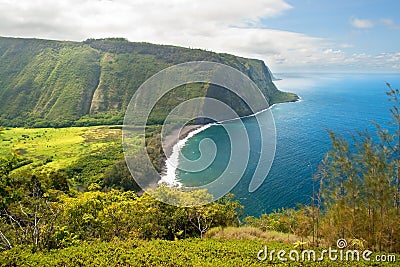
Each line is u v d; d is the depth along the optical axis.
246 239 14.04
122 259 10.67
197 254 11.50
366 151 12.30
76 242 12.08
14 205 12.04
